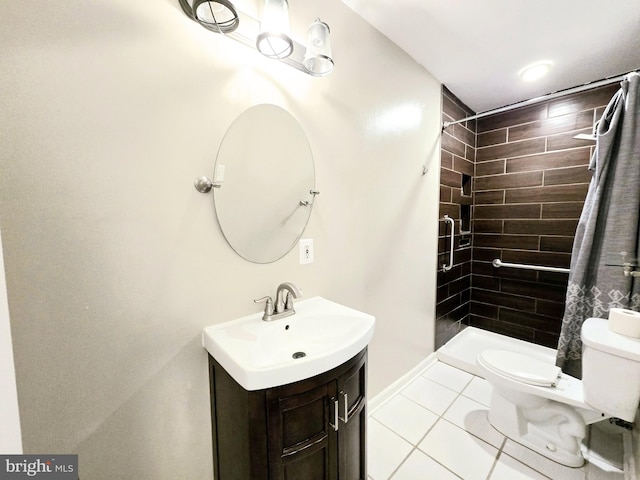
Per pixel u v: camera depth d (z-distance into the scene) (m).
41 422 0.69
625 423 1.48
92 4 0.70
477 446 1.39
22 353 0.66
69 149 0.68
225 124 0.95
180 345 0.91
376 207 1.57
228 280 1.01
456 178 2.29
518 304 2.39
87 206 0.72
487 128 2.47
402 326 1.85
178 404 0.91
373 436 1.46
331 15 1.24
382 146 1.57
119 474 0.81
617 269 1.47
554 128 2.12
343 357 0.83
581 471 1.24
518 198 2.33
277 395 0.73
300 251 1.23
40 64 0.64
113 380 0.79
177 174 0.86
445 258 2.24
